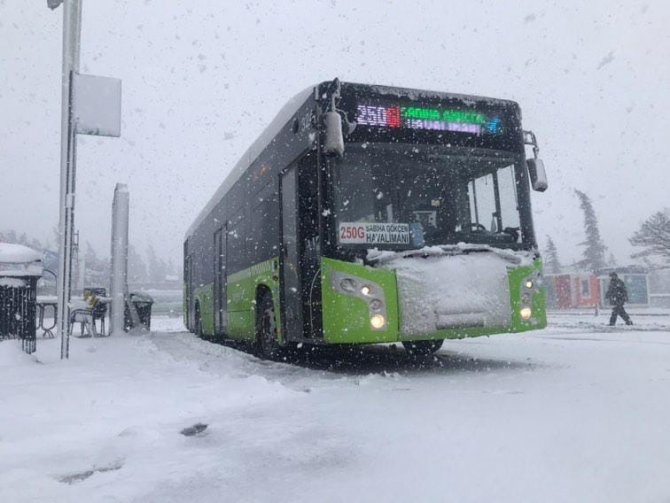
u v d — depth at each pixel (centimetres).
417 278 646
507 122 768
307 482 301
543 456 323
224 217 1264
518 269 695
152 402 495
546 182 764
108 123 902
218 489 294
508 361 799
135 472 320
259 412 467
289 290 790
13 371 689
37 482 302
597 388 536
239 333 1073
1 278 930
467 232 710
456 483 288
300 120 759
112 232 1634
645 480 281
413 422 416
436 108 736
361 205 683
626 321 1695
